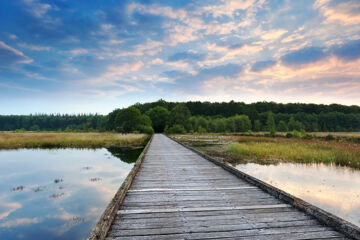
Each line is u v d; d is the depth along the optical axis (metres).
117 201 3.28
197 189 4.50
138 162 7.19
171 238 2.41
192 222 2.85
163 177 5.67
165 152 11.64
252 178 4.99
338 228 2.59
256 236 2.47
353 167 8.75
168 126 73.38
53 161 10.80
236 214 3.13
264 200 3.78
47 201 5.00
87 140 21.05
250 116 87.62
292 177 6.99
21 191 5.78
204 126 71.56
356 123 79.94
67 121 130.62
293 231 2.59
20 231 3.58
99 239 2.22
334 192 5.37
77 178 7.26
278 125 77.44
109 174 7.88
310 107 101.81
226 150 14.88
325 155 10.84
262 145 16.05
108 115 97.06
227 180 5.34
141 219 2.94
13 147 17.42
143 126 53.50
